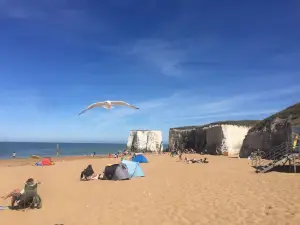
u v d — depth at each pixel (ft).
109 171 87.81
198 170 108.06
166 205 47.65
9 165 165.68
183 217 39.78
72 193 64.54
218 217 38.55
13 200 51.49
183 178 83.87
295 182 64.13
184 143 336.29
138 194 59.93
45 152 385.50
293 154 92.63
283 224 33.53
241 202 46.19
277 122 171.53
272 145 166.81
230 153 246.06
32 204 49.93
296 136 101.35
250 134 201.98
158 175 94.94
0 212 47.34
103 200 55.31
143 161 159.22
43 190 69.15
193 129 330.95
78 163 163.12
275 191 53.98
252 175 84.23
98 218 42.11
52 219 42.75
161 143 388.78
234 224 35.09
